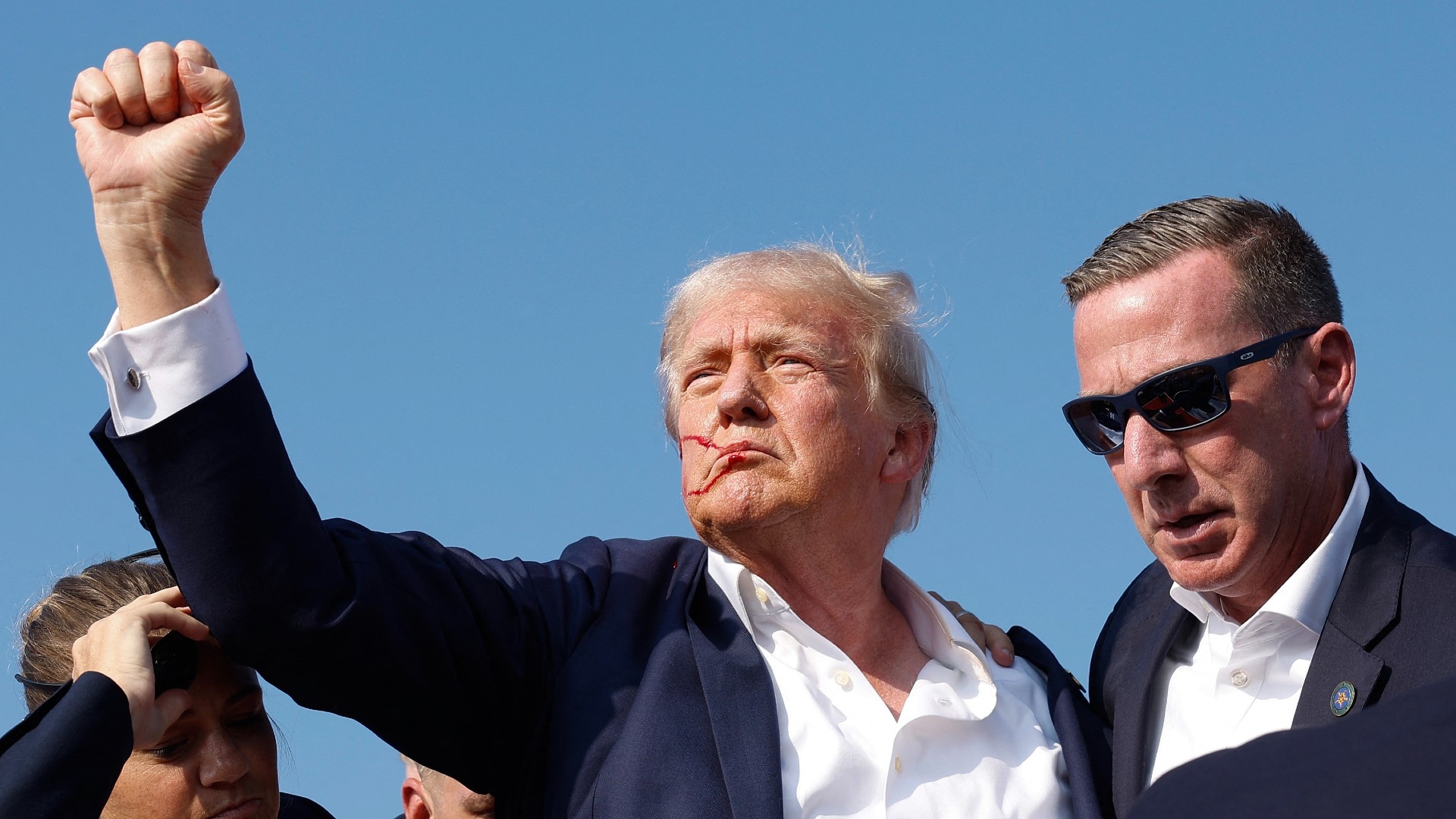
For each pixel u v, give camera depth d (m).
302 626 3.24
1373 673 3.41
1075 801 3.77
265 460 3.25
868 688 3.79
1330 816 1.40
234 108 3.25
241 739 3.59
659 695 3.50
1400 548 3.62
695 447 3.94
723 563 3.88
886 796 3.57
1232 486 3.69
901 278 4.25
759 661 3.63
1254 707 3.74
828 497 3.88
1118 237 3.98
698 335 4.02
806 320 3.99
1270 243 3.85
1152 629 4.14
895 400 4.08
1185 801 1.49
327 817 4.23
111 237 3.24
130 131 3.28
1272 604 3.68
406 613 3.41
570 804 3.38
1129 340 3.81
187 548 3.19
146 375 3.20
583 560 3.93
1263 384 3.72
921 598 4.12
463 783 3.64
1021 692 4.05
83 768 3.05
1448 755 1.44
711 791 3.35
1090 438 3.92
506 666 3.59
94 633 3.39
